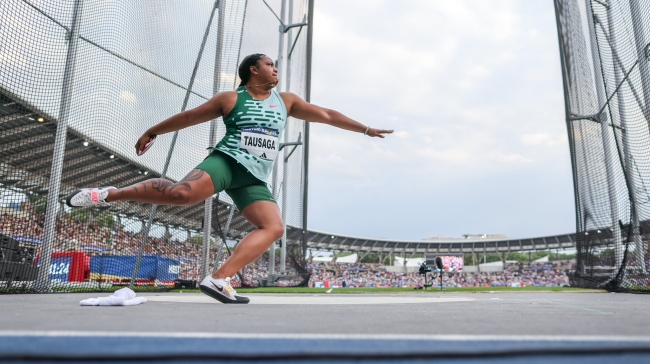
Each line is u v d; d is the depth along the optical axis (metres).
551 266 52.84
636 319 1.55
